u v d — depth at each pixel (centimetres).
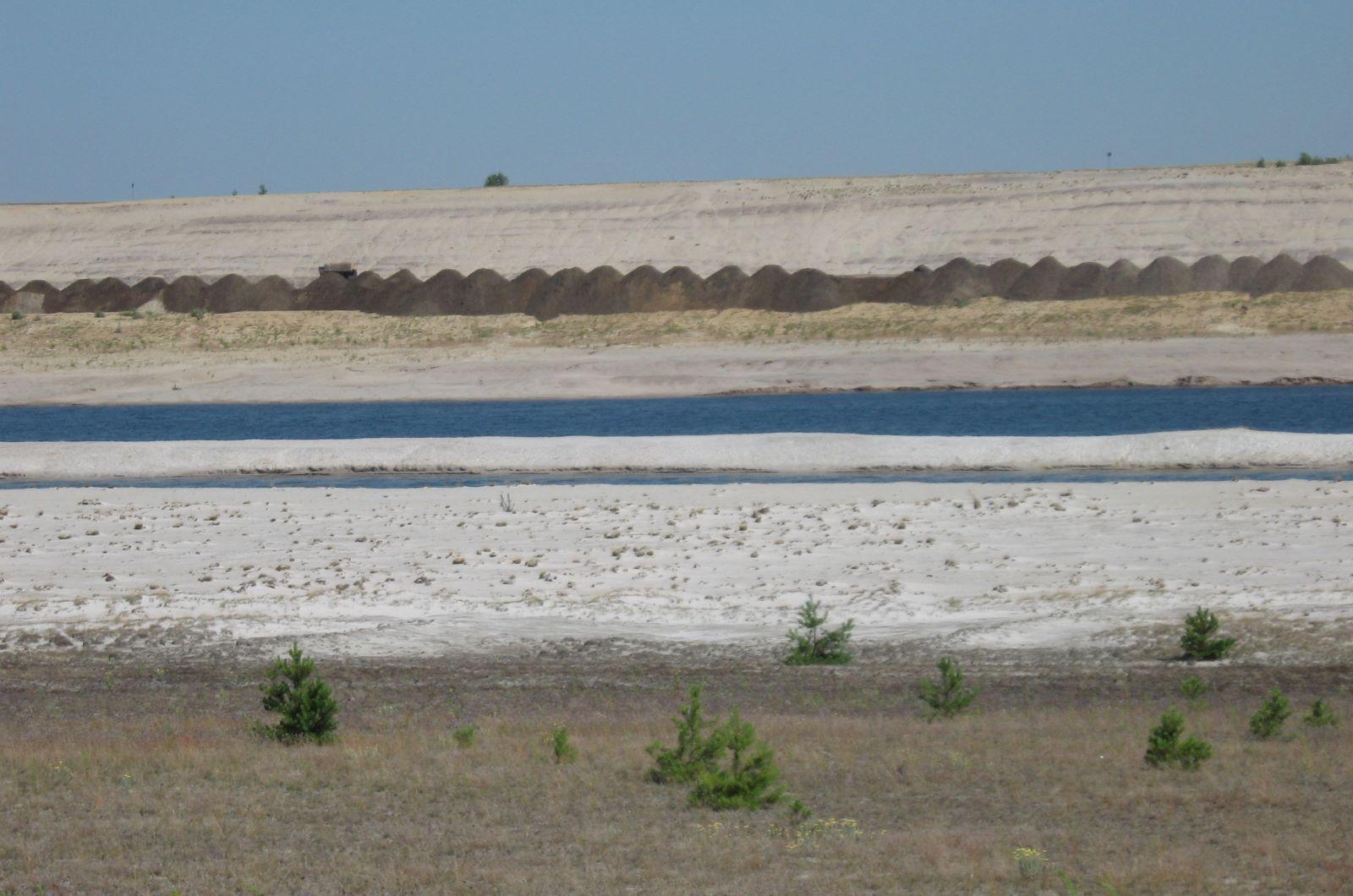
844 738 2648
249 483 7638
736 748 2305
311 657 3750
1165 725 2402
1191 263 16562
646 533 5359
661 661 3594
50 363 15750
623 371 13762
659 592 4388
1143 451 7181
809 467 7388
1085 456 7200
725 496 6159
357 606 4312
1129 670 3353
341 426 11012
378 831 2072
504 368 14212
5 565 5097
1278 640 3547
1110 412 10319
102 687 3472
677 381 13338
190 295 19312
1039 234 18038
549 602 4306
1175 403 10819
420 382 13812
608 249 19462
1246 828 1983
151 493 6706
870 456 7406
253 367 14900
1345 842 1906
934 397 12000
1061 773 2338
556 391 13238
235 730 2897
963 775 2339
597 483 7238
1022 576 4441
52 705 3281
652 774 2373
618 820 2116
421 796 2264
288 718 2786
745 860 1886
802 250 18725
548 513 5838
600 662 3616
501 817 2136
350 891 1797
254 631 4084
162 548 5331
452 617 4172
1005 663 3475
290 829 2086
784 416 10725
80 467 8025
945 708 2939
